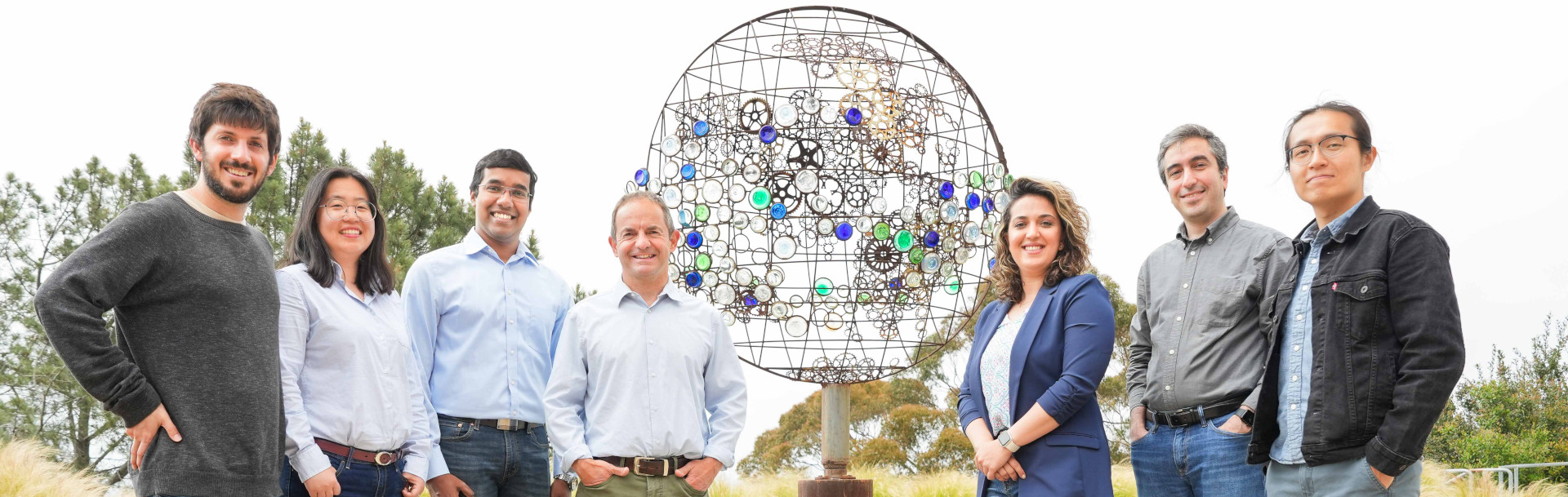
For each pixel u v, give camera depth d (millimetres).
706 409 3416
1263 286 3266
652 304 3348
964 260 4477
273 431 2625
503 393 3426
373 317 3051
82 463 10438
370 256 3102
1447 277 2553
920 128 4355
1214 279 3373
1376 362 2609
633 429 3160
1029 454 2988
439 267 3518
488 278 3545
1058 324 3066
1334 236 2777
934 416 15695
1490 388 12992
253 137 2600
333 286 2998
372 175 10914
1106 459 2998
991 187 4488
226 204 2615
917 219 4355
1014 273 3271
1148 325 3631
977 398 3191
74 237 11438
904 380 17188
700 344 3340
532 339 3549
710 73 4438
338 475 2871
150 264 2457
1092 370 2957
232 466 2512
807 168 4254
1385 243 2648
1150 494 3475
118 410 2412
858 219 4246
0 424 10000
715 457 3262
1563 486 8391
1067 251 3166
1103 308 3039
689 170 4305
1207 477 3246
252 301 2605
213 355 2516
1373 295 2615
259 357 2596
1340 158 2785
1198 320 3363
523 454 3461
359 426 2896
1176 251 3574
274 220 10219
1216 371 3289
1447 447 12594
